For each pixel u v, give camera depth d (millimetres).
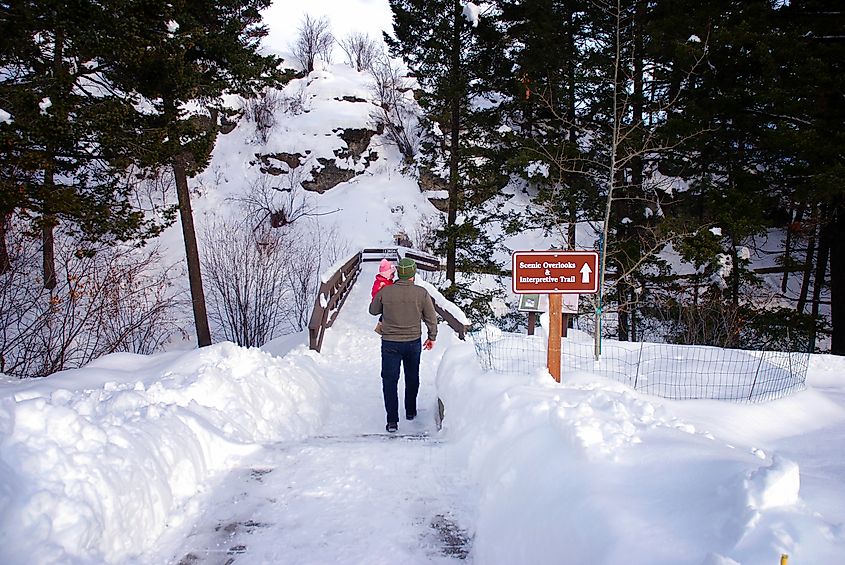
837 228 12727
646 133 12586
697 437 3221
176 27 13578
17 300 11273
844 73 10625
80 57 10547
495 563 2869
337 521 3391
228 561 2967
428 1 17578
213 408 5027
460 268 19828
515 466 3396
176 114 12828
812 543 1848
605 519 2330
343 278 14438
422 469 4141
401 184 32719
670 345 8148
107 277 12648
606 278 15031
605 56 14391
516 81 16203
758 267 23750
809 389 6062
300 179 31859
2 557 2359
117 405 4070
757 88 11500
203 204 29359
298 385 6758
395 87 35875
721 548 1938
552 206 12578
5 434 2842
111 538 2854
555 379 5453
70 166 11461
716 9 12023
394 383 6559
